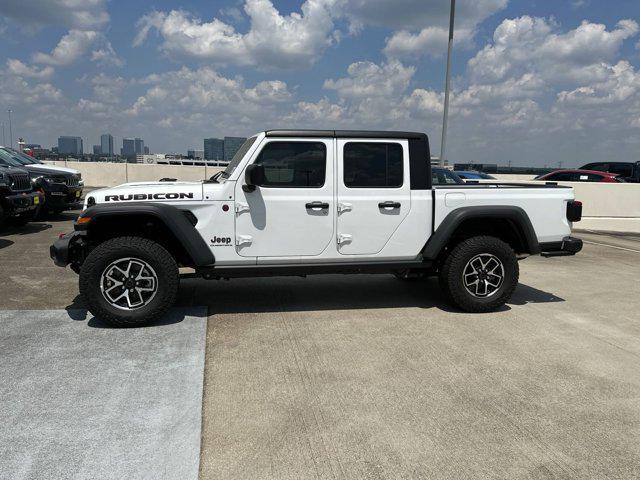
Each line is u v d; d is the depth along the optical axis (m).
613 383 3.72
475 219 5.41
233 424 3.08
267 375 3.76
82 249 5.01
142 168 24.48
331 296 6.00
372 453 2.80
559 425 3.13
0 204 9.54
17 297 5.64
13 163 12.29
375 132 5.13
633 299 6.16
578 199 14.96
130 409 3.22
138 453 2.76
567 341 4.59
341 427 3.06
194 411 3.21
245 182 4.82
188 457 2.74
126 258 4.58
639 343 4.56
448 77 16.98
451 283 5.30
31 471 2.59
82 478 2.54
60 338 4.39
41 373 3.70
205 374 3.76
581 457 2.80
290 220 5.01
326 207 5.05
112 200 4.79
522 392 3.56
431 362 4.05
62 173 12.35
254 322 4.97
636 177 20.02
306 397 3.43
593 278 7.42
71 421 3.06
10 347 4.18
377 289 6.38
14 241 9.35
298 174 5.02
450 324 5.02
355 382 3.67
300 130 4.99
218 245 4.93
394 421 3.14
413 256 5.34
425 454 2.80
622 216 14.95
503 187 5.62
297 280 6.80
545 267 8.31
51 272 6.88
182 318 5.00
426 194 5.25
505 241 5.80
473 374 3.84
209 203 4.87
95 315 4.61
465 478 2.60
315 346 4.36
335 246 5.14
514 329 4.91
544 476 2.62
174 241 5.05
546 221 5.51
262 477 2.58
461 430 3.05
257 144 4.91
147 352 4.11
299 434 2.98
